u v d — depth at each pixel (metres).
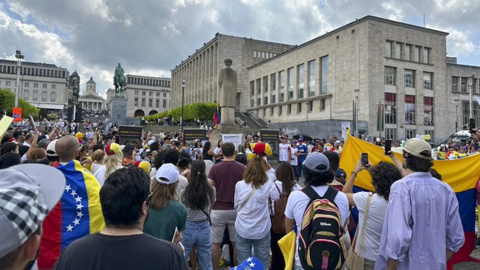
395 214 3.33
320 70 60.34
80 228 3.51
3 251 1.27
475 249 7.43
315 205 3.53
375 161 6.46
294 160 17.34
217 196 5.79
